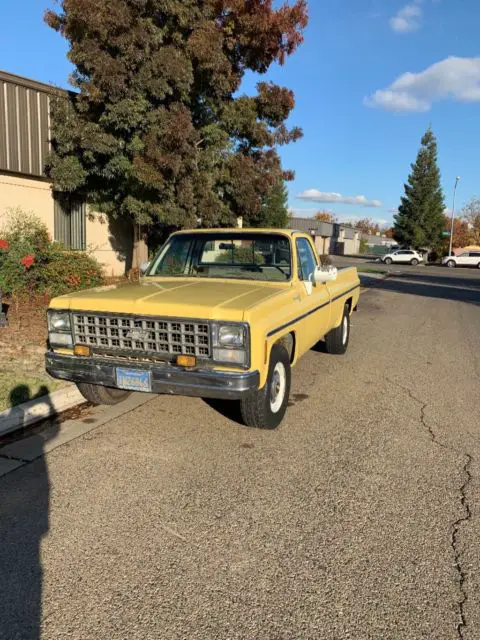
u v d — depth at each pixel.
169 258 5.95
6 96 11.82
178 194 12.30
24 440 4.57
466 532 3.28
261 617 2.51
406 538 3.20
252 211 15.23
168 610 2.55
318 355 8.26
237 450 4.44
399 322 12.30
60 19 11.23
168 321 4.14
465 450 4.58
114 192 13.07
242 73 14.45
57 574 2.81
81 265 10.48
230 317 4.02
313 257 6.44
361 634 2.42
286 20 13.28
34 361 6.48
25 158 12.38
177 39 11.38
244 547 3.07
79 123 11.50
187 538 3.15
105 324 4.40
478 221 71.81
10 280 9.18
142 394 5.93
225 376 3.97
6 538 3.12
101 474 3.95
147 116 11.03
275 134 15.78
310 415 5.39
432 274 35.66
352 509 3.53
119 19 9.91
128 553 3.00
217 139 13.28
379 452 4.48
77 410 5.38
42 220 13.41
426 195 55.69
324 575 2.83
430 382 6.81
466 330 11.43
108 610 2.54
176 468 4.08
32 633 2.39
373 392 6.29
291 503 3.59
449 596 2.69
